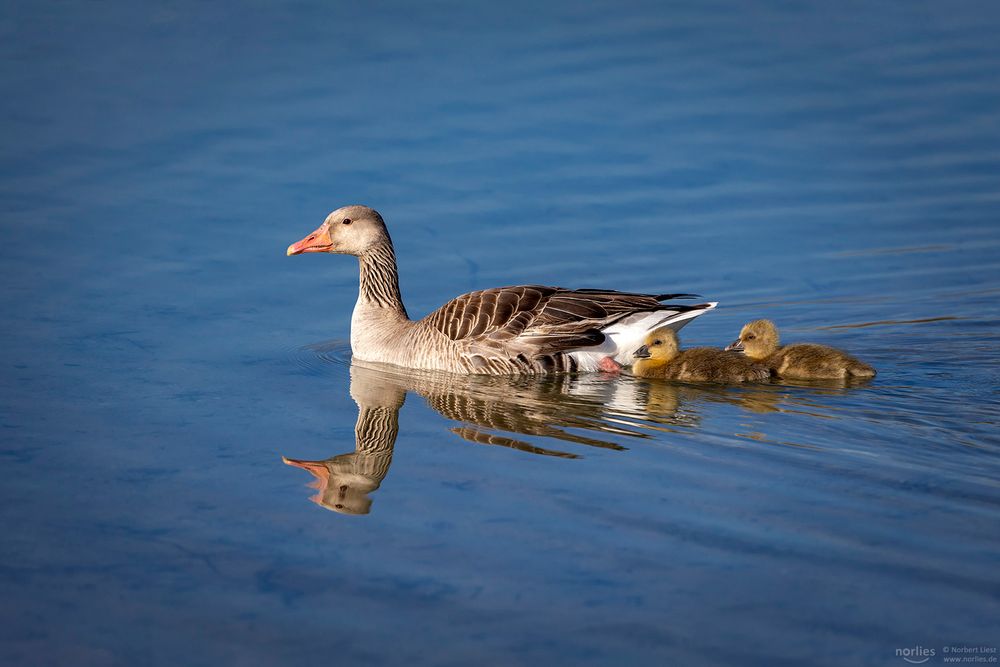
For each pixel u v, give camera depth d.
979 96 27.56
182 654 9.62
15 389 15.79
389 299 18.30
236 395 15.96
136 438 14.22
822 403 15.23
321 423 14.89
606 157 25.28
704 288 20.31
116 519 11.98
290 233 22.19
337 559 11.05
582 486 12.56
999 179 24.02
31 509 12.19
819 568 10.65
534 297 17.17
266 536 11.57
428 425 14.77
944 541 11.10
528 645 9.59
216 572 10.88
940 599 10.12
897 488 12.33
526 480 12.78
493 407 15.48
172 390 16.03
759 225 22.61
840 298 19.86
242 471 13.25
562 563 10.84
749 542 11.14
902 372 16.52
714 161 25.12
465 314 17.16
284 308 19.75
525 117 26.97
